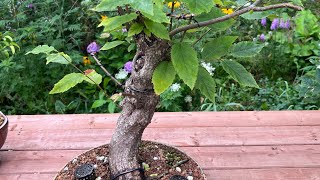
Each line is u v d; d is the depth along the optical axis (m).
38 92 1.04
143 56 0.40
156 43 0.37
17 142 0.64
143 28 0.34
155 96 0.41
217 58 0.38
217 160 0.59
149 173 0.45
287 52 1.16
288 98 0.95
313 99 0.91
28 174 0.57
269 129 0.67
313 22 1.21
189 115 0.71
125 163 0.44
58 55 0.40
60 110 0.98
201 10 0.28
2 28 1.06
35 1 1.12
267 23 1.25
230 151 0.61
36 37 1.02
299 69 1.09
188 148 0.62
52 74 1.02
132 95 0.40
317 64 0.98
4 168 0.58
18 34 1.04
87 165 0.46
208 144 0.63
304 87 0.91
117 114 0.73
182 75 0.32
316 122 0.69
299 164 0.58
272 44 1.14
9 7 1.08
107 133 0.66
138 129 0.44
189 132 0.66
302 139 0.64
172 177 0.44
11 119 0.71
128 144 0.45
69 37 1.10
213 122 0.69
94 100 1.04
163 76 0.35
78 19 1.11
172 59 0.33
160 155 0.48
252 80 0.37
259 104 0.98
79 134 0.66
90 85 1.04
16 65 0.97
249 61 1.14
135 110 0.43
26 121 0.70
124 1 0.27
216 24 0.38
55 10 1.13
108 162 0.47
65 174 0.46
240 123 0.69
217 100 1.00
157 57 0.38
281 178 0.55
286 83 0.99
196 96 1.01
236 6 0.45
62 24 1.06
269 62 1.15
